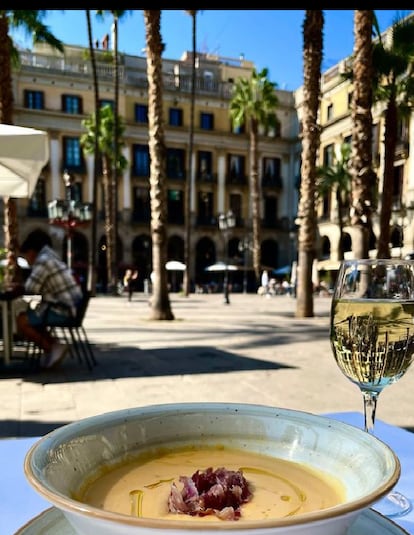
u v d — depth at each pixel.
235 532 0.34
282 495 0.49
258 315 12.20
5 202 8.74
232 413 0.67
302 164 10.97
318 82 10.45
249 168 36.84
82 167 32.38
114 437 0.59
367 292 0.88
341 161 28.58
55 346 5.12
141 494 0.49
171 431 0.64
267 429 0.64
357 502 0.39
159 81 9.67
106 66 33.00
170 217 35.28
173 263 31.94
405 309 0.86
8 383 4.46
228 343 7.05
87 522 0.38
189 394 4.04
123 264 33.97
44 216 31.73
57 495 0.40
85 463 0.54
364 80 8.67
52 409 3.58
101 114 26.94
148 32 9.55
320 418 0.64
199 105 35.53
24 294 5.52
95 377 4.71
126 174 33.75
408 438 1.04
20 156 3.96
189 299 21.78
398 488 0.78
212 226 36.12
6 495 0.75
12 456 0.92
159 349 6.49
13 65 11.20
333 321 0.93
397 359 0.87
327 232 33.06
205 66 36.75
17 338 5.90
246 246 32.69
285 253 37.56
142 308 14.99
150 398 3.90
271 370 5.05
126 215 33.88
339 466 0.55
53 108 31.69
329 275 32.16
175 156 35.25
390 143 13.38
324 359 5.72
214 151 36.03
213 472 0.49
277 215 37.59
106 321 10.30
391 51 12.28
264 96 27.22
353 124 8.80
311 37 10.27
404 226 25.95
